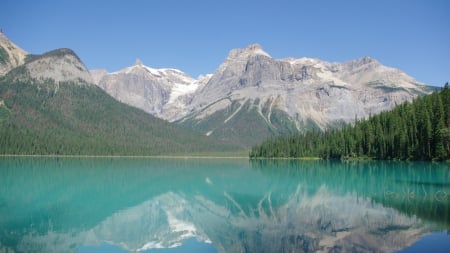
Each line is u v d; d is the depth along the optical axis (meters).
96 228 54.53
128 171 150.12
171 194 87.25
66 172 135.88
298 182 105.25
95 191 89.25
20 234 49.88
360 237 45.84
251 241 46.84
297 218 57.97
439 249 40.34
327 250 41.66
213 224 57.56
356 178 111.31
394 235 45.97
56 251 43.50
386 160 177.75
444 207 61.53
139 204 74.06
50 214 61.97
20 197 76.56
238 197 81.38
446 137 148.00
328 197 76.06
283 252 41.97
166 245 46.66
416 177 106.31
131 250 44.81
